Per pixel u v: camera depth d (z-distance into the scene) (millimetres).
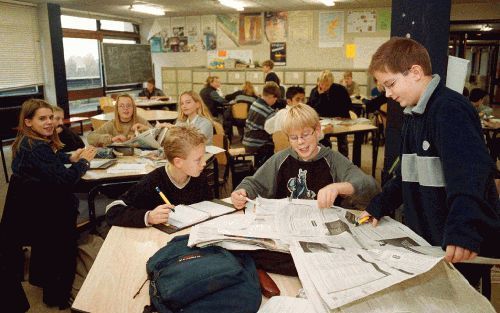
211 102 7973
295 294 1085
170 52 10758
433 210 1187
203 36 10344
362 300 918
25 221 2227
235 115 7023
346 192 1553
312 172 1907
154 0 7812
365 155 6453
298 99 4848
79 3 8062
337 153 1935
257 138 4473
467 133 1042
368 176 1736
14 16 7598
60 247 2270
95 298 1086
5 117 7211
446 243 977
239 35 9992
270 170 1970
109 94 9922
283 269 1171
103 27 9805
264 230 1311
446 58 2225
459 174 1004
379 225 1372
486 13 8125
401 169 1318
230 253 1135
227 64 9984
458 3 8180
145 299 1079
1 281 1566
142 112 6320
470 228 956
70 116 8500
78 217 2557
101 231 2469
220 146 3941
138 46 10242
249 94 7309
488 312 878
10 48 7586
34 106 2568
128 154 3361
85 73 9422
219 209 1727
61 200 2273
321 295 901
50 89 8289
